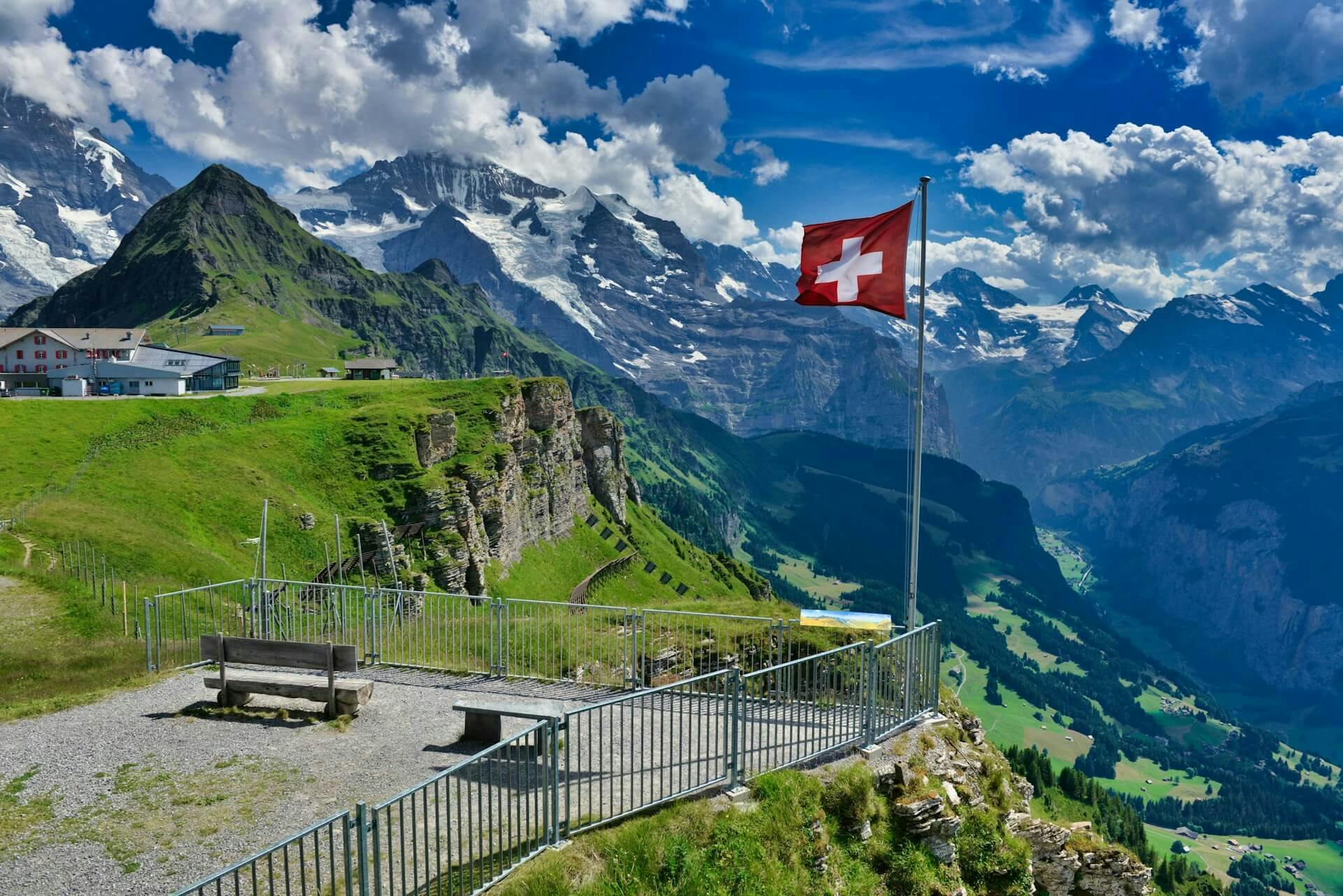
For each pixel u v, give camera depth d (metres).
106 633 35.50
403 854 11.62
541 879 12.74
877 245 23.47
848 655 20.83
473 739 18.42
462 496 113.31
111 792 15.74
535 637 27.55
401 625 25.83
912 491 21.86
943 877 16.53
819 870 14.97
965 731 23.69
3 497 68.56
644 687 22.94
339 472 106.38
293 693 19.77
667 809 14.83
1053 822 21.31
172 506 80.81
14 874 12.96
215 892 12.47
